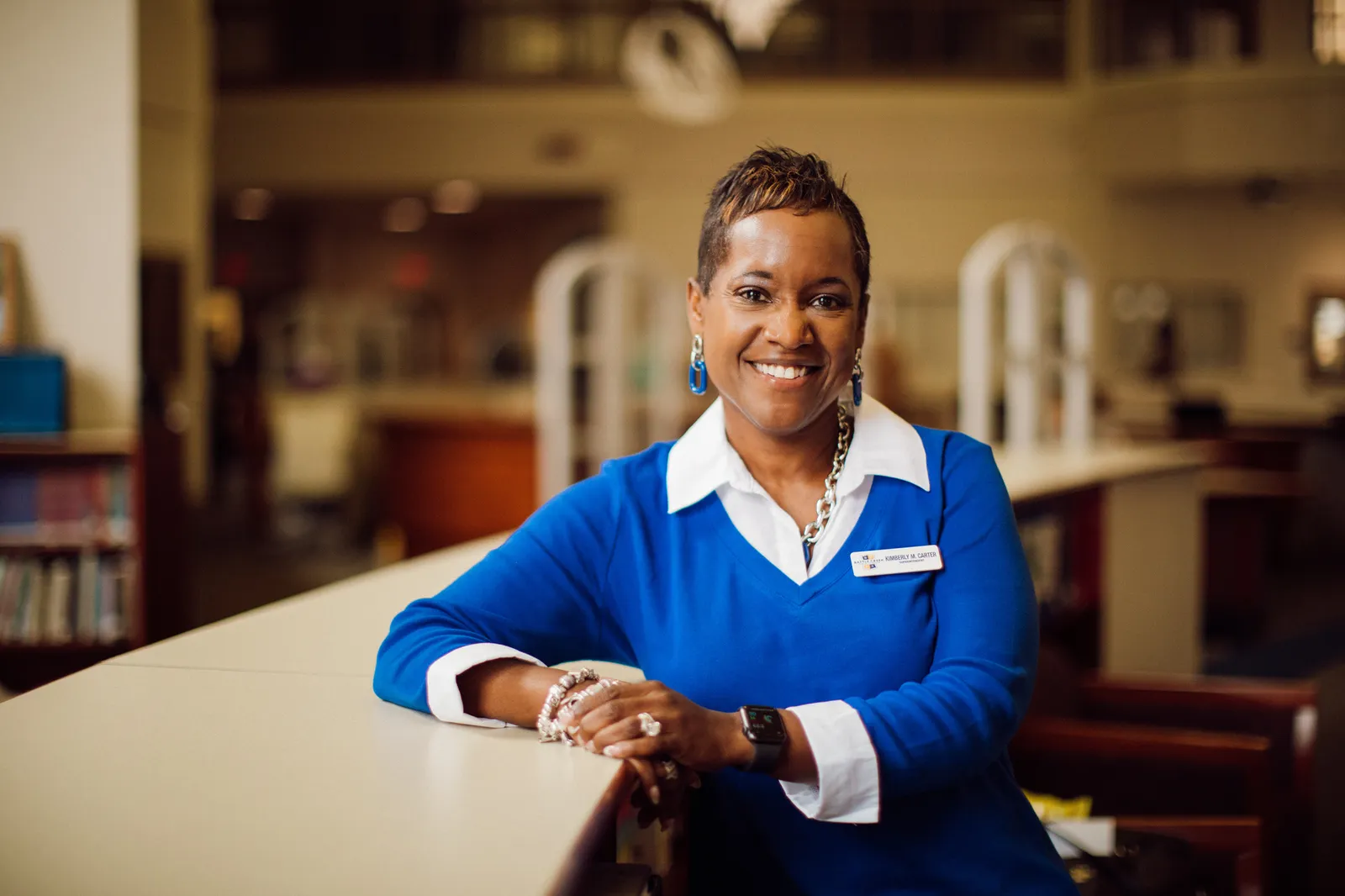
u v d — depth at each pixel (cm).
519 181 1282
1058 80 1266
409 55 1284
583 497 155
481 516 799
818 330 144
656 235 1276
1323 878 324
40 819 108
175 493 525
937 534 147
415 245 1659
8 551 480
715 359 149
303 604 208
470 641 141
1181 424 969
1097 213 1275
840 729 128
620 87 1271
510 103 1275
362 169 1283
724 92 981
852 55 1271
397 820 108
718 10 675
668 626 149
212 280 1605
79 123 501
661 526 153
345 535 992
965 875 143
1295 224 1245
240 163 1284
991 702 134
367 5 1280
